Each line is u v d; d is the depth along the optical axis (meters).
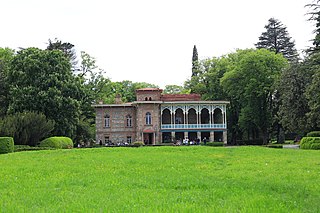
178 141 72.00
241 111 74.38
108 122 76.88
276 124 80.50
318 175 18.20
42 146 47.84
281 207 10.45
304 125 57.31
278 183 15.57
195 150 38.12
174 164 24.12
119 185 15.12
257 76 69.81
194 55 111.62
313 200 11.96
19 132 46.94
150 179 16.88
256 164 23.98
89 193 13.23
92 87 81.50
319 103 49.16
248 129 79.94
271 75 69.06
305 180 16.59
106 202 11.37
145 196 12.45
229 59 85.06
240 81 71.44
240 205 10.95
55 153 34.38
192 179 16.75
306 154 33.06
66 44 87.00
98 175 18.48
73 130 61.53
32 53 60.31
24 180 16.86
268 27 94.56
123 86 120.06
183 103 76.75
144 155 31.75
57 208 10.59
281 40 93.81
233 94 74.62
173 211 9.92
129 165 23.44
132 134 76.75
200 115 80.12
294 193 13.20
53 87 58.00
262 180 16.55
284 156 30.72
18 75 58.75
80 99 63.19
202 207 10.61
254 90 69.19
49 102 56.91
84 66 81.69
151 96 76.94
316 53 51.53
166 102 75.88
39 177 18.00
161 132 75.94
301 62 59.84
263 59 69.81
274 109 72.88
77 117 61.31
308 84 56.66
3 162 25.75
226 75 73.25
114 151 36.75
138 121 75.06
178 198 12.14
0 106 61.28
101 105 76.44
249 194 12.95
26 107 56.09
